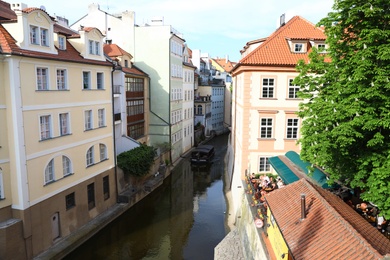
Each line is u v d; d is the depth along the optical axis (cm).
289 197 1401
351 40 1384
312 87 1540
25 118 1667
